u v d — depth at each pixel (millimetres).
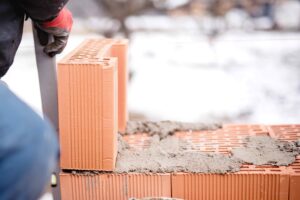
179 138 2057
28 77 6094
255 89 6066
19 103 983
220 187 1674
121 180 1699
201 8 7352
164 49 7629
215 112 5488
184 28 8008
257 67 6797
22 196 916
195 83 6391
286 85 6219
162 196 1701
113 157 1693
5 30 1531
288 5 8438
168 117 5352
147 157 1818
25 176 901
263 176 1641
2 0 1497
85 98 1636
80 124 1662
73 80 1619
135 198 1632
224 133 2107
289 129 2139
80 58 1710
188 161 1750
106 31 6121
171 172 1687
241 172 1658
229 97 5953
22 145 901
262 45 7859
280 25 8305
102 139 1673
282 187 1637
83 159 1694
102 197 1721
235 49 7715
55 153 1011
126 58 2094
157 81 6527
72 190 1717
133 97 5973
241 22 7859
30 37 7574
